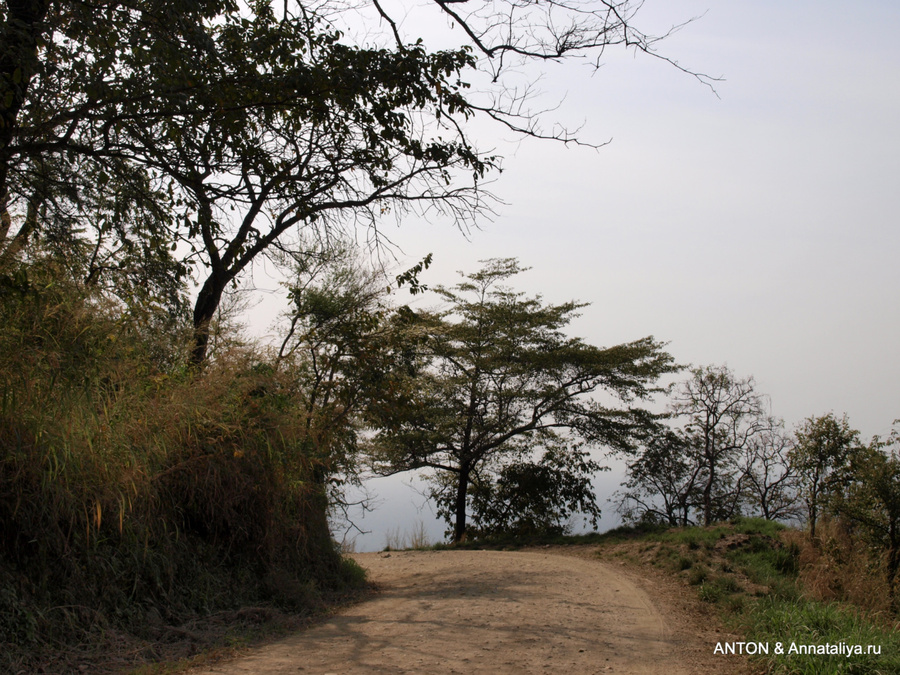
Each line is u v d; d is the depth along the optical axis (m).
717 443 29.14
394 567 16.25
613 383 27.97
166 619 7.69
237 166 11.24
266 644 7.34
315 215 13.45
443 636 7.70
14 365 7.16
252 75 10.31
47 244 9.35
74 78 9.11
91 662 6.18
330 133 11.87
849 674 6.32
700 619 9.55
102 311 8.76
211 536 9.28
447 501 31.77
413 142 11.59
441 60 10.92
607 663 6.66
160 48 9.05
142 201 10.16
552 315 29.19
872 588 12.27
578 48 10.93
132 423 8.26
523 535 27.14
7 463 6.68
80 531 7.16
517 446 30.16
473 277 29.23
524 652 6.96
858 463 16.02
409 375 19.05
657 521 30.28
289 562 10.57
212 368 10.25
